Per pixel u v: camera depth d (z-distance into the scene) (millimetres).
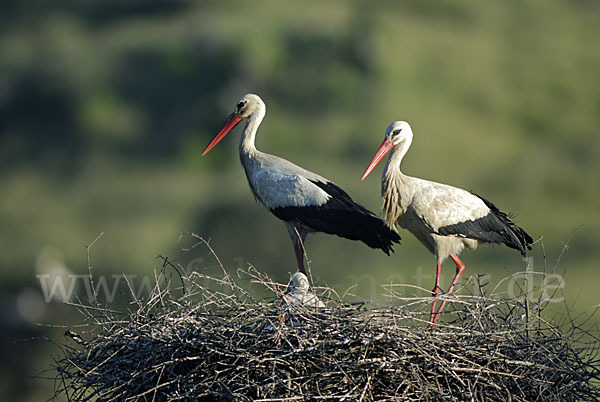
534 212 26016
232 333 5613
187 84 38406
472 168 31000
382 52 38844
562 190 28391
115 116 37750
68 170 35125
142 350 5703
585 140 34312
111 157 35750
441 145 32594
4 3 51719
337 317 5598
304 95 36094
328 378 5363
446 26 45312
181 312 6012
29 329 15047
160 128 36719
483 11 47656
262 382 5398
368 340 5434
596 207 26828
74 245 25422
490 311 6125
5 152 37344
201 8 47312
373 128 33531
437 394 5414
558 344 5953
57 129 38562
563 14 48344
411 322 6043
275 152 32125
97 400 5637
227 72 38094
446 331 5977
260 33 40156
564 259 20578
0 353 14305
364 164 29922
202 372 5484
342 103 35500
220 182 30516
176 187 31328
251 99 9625
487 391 5594
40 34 47312
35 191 33594
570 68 41031
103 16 49375
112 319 6352
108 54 42188
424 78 38344
